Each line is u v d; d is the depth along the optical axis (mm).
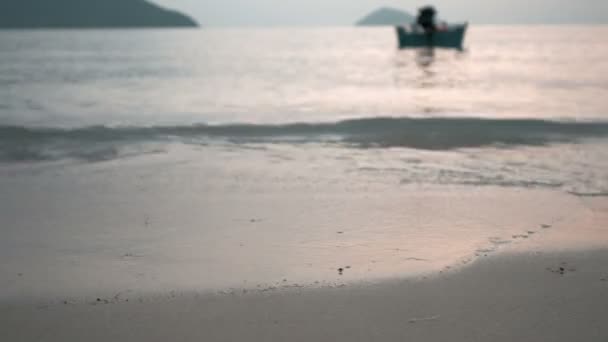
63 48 88375
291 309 4957
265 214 8234
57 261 6488
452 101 23516
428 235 7180
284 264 6219
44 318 4895
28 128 14453
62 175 10664
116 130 14586
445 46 71375
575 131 14289
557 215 7992
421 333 4484
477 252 6457
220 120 17875
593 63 49250
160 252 6730
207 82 33250
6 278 5953
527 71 41156
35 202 8977
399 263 6156
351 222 7789
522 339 4371
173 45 103438
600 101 22516
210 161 11703
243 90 28609
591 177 10219
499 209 8328
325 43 115062
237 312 4926
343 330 4551
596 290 5238
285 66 49219
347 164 11422
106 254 6699
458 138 13734
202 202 8898
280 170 10922
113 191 9586
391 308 4941
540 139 13562
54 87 29484
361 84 32438
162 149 12844
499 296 5145
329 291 5355
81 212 8445
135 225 7812
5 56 64625
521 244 6652
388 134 14242
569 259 6082
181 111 20453
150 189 9688
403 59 60031
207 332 4551
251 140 13898
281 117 18609
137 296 5359
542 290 5262
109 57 63719
